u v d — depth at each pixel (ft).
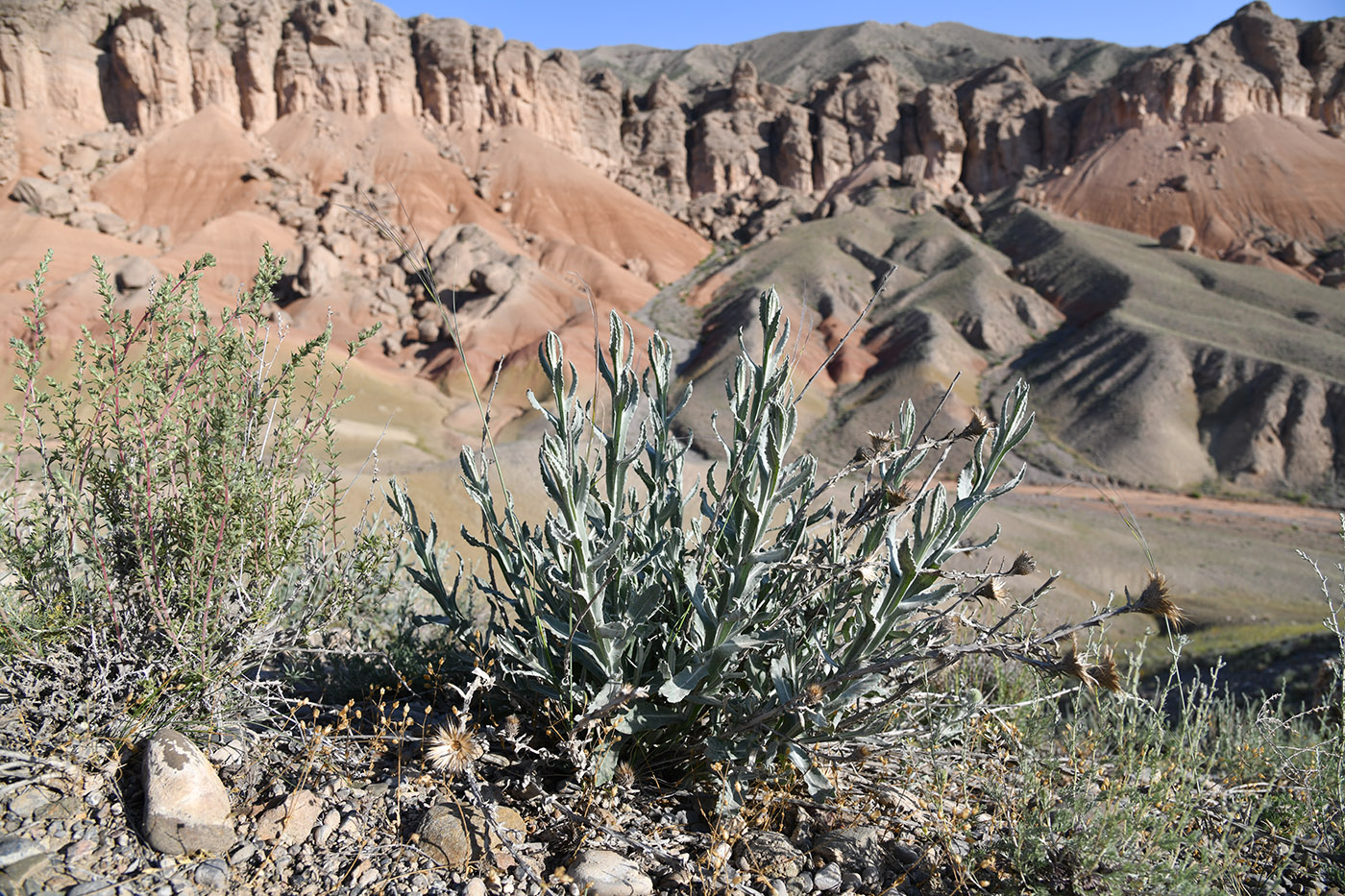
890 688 9.71
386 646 11.54
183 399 8.80
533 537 10.34
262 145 465.47
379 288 352.49
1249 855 9.86
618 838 8.13
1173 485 260.01
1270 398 277.23
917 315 357.00
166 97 456.45
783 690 8.56
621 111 618.03
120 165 429.79
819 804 9.29
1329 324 332.19
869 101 590.55
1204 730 12.20
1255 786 10.82
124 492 8.89
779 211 525.34
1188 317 333.21
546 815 8.63
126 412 8.54
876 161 558.15
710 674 8.95
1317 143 493.36
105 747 8.20
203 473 8.71
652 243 474.08
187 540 8.76
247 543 9.17
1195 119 509.76
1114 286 364.79
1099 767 10.70
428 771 8.40
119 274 255.29
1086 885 8.55
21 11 434.30
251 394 9.17
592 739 8.98
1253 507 245.45
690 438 9.75
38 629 8.23
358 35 503.61
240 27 483.51
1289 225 445.78
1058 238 416.87
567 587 8.91
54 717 8.32
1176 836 8.75
